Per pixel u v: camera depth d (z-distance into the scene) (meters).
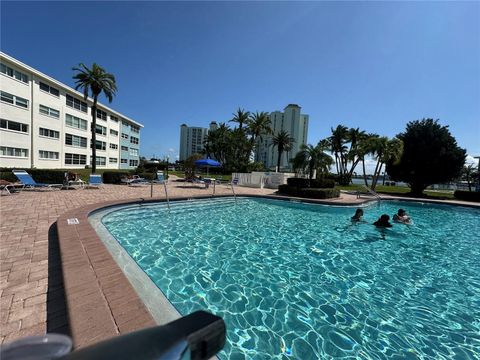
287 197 13.97
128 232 6.72
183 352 0.73
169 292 3.75
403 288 4.21
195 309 3.35
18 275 3.20
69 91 26.62
